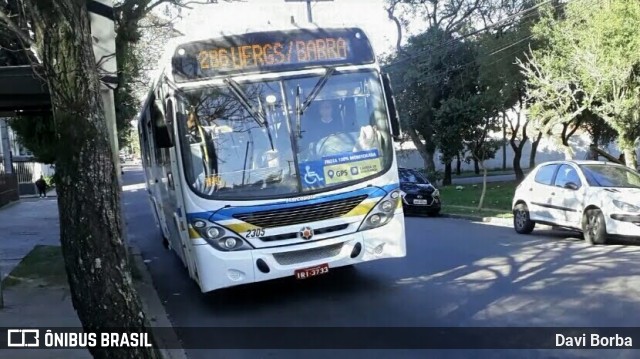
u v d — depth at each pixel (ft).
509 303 24.53
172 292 31.07
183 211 25.86
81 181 11.65
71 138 11.65
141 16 34.32
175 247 35.68
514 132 112.98
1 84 28.12
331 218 25.58
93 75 12.06
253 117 25.52
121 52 36.68
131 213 85.10
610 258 33.09
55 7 11.58
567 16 72.59
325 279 30.94
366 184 26.23
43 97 32.27
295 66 26.25
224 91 25.53
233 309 26.53
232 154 25.20
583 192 40.11
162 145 25.34
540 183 45.16
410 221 59.82
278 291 29.09
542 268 31.14
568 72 63.57
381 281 29.89
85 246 11.62
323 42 26.66
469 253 37.06
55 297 28.71
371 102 27.04
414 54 110.93
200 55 25.52
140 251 46.93
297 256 25.27
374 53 27.48
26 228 61.31
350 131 26.48
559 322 21.62
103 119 12.19
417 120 113.19
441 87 109.60
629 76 53.78
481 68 95.04
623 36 51.72
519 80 91.66
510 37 89.25
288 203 25.03
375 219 26.45
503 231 48.85
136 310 12.14
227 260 24.56
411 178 71.15
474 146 104.83
